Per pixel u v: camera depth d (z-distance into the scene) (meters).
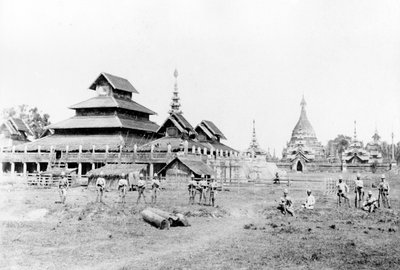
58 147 71.50
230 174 60.72
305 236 25.52
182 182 54.12
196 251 21.83
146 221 29.91
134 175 52.88
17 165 76.12
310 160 119.44
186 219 29.27
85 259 20.39
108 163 65.44
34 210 34.47
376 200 34.94
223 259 20.14
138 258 20.52
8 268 19.03
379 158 116.31
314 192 49.81
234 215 33.62
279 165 116.06
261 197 44.06
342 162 110.75
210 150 69.12
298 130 136.12
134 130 77.75
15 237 25.05
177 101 79.56
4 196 43.91
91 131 76.38
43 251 21.88
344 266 18.89
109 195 45.47
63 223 29.78
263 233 26.62
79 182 58.53
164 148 66.25
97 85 82.44
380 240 24.41
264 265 19.08
